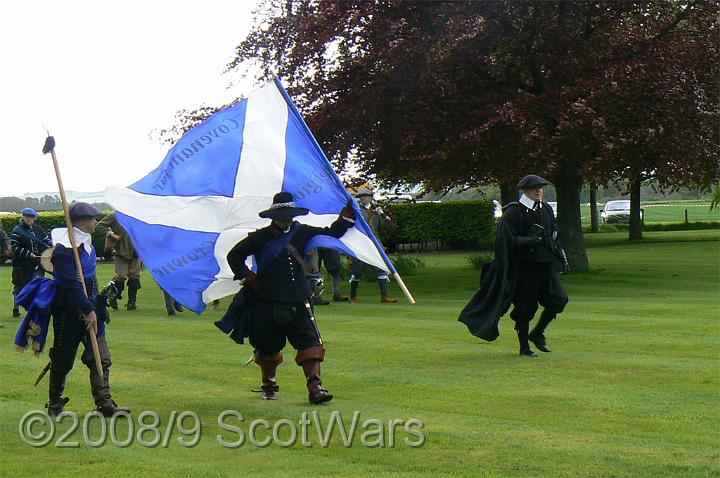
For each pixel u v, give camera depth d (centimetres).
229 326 1014
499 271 1284
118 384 1130
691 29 2534
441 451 804
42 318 953
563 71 2381
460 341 1433
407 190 2861
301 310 1008
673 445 815
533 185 1286
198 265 1054
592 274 2575
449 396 1026
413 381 1112
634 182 3247
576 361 1230
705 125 2361
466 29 2284
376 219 2192
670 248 3809
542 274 1289
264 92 1102
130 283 2031
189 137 1073
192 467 770
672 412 934
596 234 5338
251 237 1009
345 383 1109
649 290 2184
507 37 2383
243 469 762
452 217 4281
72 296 940
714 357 1243
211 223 1059
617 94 2259
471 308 1316
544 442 827
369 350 1349
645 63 2322
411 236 4259
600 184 2858
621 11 2472
